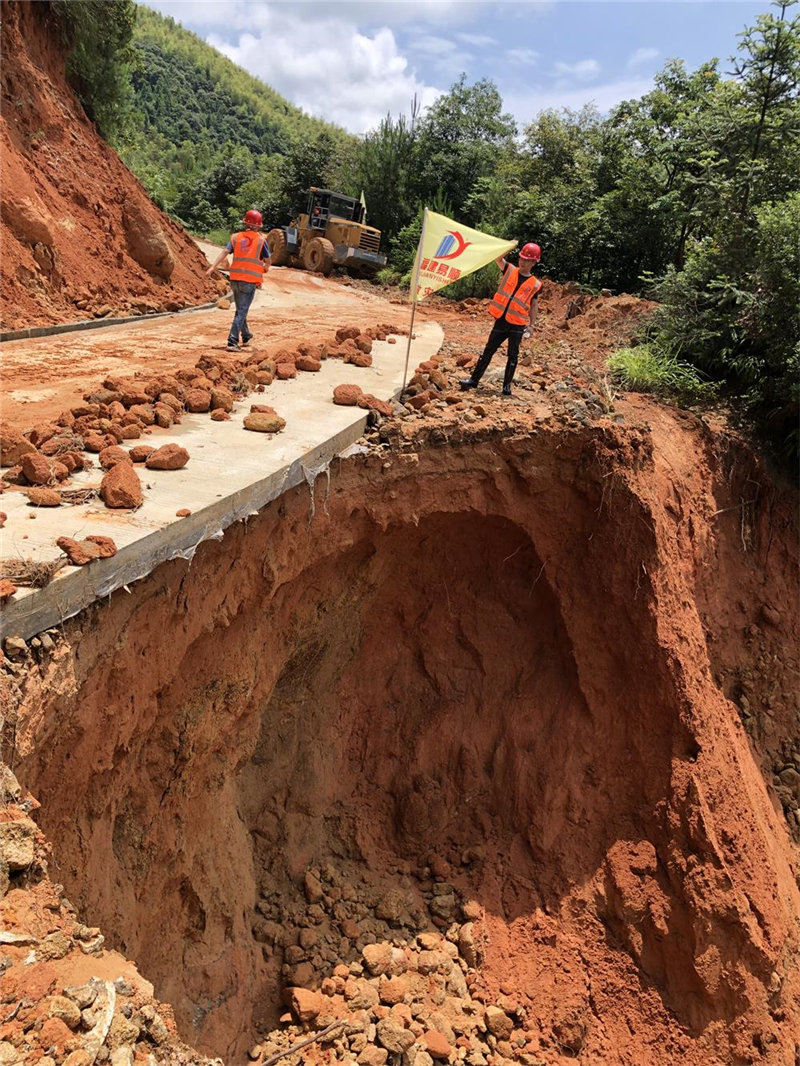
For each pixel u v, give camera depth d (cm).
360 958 757
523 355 1125
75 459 583
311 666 834
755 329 1127
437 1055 680
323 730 874
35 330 1170
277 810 823
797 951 780
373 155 3656
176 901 643
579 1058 724
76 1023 284
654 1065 715
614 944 770
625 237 1934
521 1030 730
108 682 472
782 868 848
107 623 461
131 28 2047
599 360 1269
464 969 775
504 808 866
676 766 792
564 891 800
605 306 1506
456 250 842
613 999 749
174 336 1246
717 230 1345
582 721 855
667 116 1819
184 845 635
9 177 1306
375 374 971
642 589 826
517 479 838
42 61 1666
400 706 911
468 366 1070
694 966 727
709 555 991
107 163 1709
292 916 784
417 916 809
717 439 1056
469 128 3556
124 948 547
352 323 1556
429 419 812
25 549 438
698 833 756
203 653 608
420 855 863
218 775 690
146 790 586
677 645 824
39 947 307
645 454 866
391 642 918
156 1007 354
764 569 1080
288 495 655
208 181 4950
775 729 1026
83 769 457
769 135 1310
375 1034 683
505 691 905
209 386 802
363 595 851
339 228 3028
